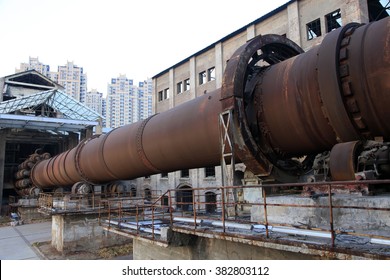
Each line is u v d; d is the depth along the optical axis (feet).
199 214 28.81
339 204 14.80
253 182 22.53
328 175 18.07
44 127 99.09
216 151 25.03
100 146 40.75
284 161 22.68
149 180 96.84
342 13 50.75
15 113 104.06
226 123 21.24
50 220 86.58
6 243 58.39
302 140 20.15
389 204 13.05
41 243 55.72
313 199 15.93
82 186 47.73
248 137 20.62
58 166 56.03
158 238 24.07
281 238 15.12
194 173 79.71
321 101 18.10
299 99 19.25
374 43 15.80
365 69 15.83
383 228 13.19
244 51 21.94
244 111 21.04
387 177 15.72
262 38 23.36
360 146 16.11
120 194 49.93
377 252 11.41
